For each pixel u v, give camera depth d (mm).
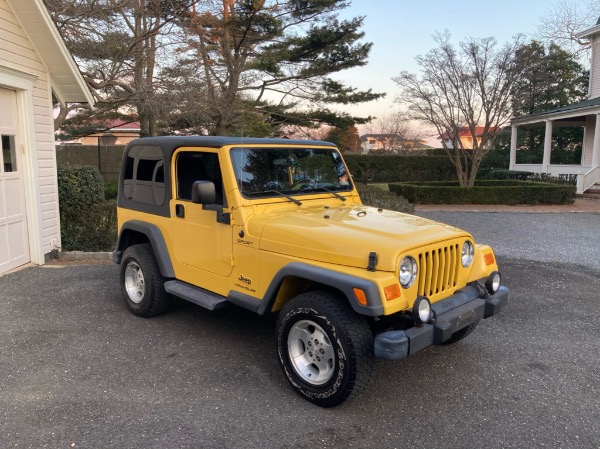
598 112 19406
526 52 19000
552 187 17297
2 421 3139
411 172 31734
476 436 3078
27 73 6977
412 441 3010
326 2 17109
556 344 4613
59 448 2871
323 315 3254
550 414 3357
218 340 4523
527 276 7145
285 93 19203
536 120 23938
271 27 16141
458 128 20078
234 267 4000
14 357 4090
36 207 7270
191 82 13961
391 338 3068
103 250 8195
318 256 3428
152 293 4855
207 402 3418
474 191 17406
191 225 4379
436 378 3867
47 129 7668
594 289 6527
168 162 4574
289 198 4230
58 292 5883
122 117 19031
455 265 3691
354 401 3482
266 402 3438
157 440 2961
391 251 3174
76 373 3816
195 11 14852
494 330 4949
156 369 3910
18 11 6766
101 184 9312
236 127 16438
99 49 13039
